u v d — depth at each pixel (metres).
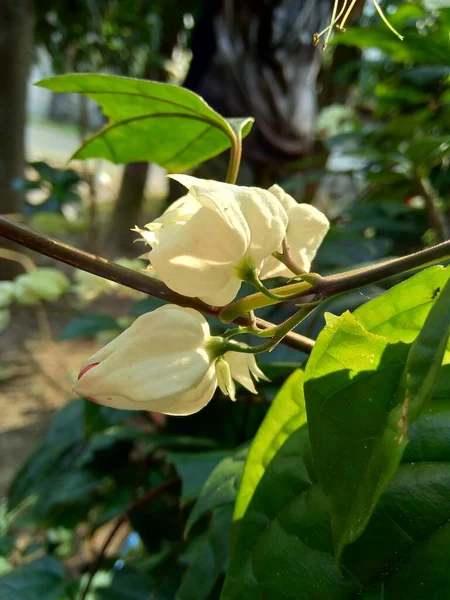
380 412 0.07
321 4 0.31
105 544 0.19
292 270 0.08
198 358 0.08
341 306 0.16
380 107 0.28
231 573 0.09
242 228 0.07
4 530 0.28
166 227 0.08
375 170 0.26
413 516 0.08
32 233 0.08
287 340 0.09
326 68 0.38
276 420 0.09
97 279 0.31
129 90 0.11
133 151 0.13
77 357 0.57
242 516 0.09
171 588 0.17
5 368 0.54
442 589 0.07
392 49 0.22
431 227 0.23
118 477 0.22
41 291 0.36
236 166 0.12
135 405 0.07
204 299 0.08
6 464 0.42
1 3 0.60
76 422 0.24
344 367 0.08
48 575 0.19
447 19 0.19
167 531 0.21
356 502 0.07
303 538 0.08
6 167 0.63
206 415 0.19
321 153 0.37
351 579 0.08
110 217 0.89
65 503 0.23
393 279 0.16
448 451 0.08
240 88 0.31
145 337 0.07
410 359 0.06
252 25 0.31
